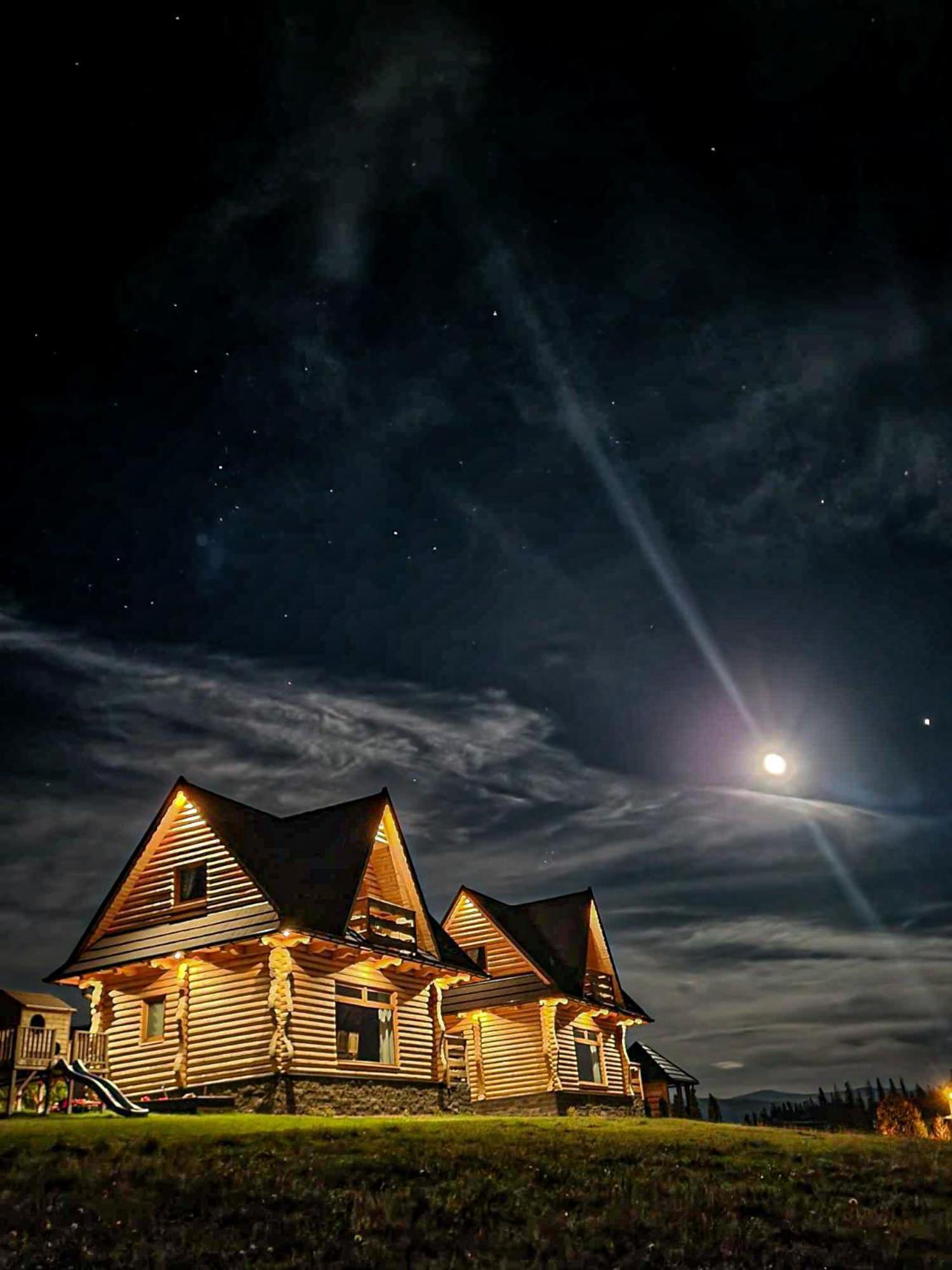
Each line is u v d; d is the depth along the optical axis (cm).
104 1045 2303
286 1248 1128
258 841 2584
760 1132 2117
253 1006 2319
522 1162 1538
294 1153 1516
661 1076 5066
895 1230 1263
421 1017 2762
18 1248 1102
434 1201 1302
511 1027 3612
